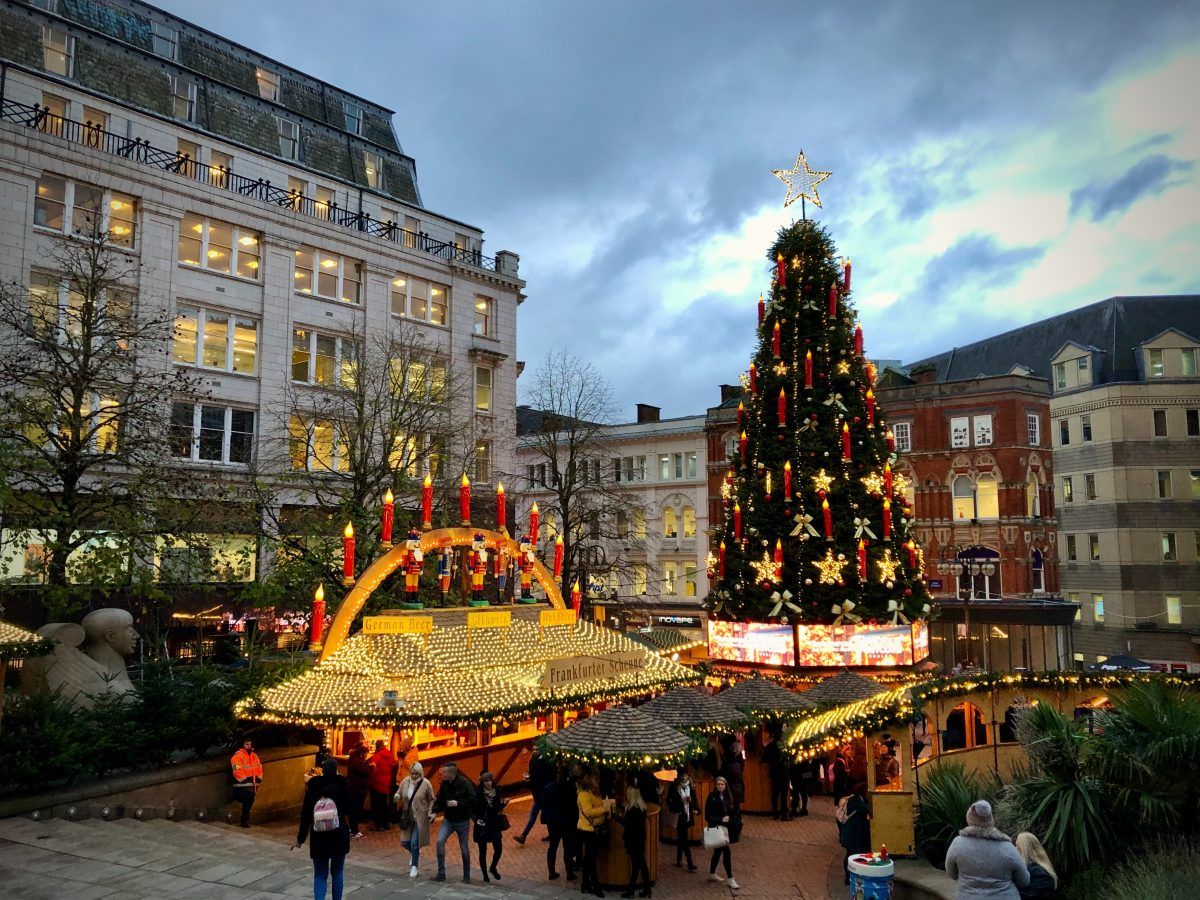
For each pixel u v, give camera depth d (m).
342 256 39.16
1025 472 42.81
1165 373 46.81
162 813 14.75
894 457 26.88
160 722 15.48
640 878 13.58
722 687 26.61
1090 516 47.81
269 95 41.81
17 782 13.44
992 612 40.97
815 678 24.64
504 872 14.05
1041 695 20.16
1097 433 47.66
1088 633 47.41
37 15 33.56
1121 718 12.91
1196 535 45.16
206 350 34.59
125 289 31.36
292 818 16.62
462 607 19.06
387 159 45.31
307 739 17.39
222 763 16.08
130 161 32.41
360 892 11.53
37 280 30.06
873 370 27.53
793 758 14.53
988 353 59.06
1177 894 9.95
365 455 26.69
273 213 36.50
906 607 25.59
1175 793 12.00
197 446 32.81
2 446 20.09
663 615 52.47
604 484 49.44
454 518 29.23
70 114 33.00
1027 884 8.81
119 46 35.75
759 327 28.25
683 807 14.96
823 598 24.98
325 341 38.25
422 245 44.06
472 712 15.29
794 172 28.55
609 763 13.05
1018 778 14.58
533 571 20.97
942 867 13.86
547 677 17.52
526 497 54.19
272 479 32.22
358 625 23.89
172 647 30.31
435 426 30.75
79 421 21.23
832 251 27.72
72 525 20.03
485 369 44.81
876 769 17.20
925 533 43.91
